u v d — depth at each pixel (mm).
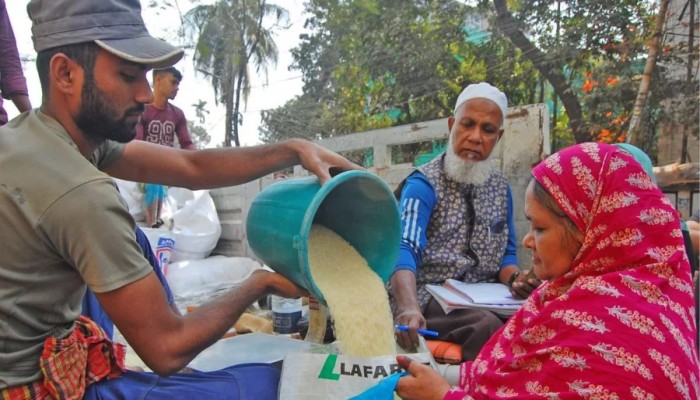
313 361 1681
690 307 1304
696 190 6879
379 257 2051
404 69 11070
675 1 7668
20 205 1344
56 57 1447
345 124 12625
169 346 1469
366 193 1938
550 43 8477
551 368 1271
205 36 13719
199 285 4484
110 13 1453
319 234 2102
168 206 4934
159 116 4859
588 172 1348
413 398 1515
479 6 9938
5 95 2967
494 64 10102
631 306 1248
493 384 1390
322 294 1702
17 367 1439
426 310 2750
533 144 3541
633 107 7973
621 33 7891
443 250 2924
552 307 1350
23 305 1406
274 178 5082
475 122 2826
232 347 2385
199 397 1624
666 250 1311
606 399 1181
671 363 1195
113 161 1998
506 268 2994
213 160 2123
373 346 1762
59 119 1510
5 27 2863
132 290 1401
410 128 4383
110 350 1684
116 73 1468
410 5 10930
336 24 12336
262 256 1950
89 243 1347
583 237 1365
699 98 7336
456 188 2926
